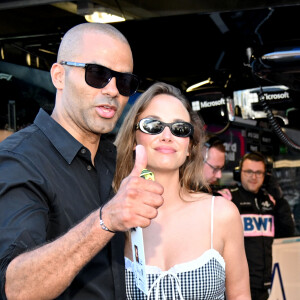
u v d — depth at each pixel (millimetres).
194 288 2025
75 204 1676
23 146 1640
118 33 1837
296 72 3107
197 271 2045
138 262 1566
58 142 1712
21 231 1394
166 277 2041
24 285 1313
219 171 4602
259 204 4574
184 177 2301
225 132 5266
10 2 3146
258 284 4434
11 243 1376
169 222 2168
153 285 2025
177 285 2021
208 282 2043
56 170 1674
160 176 2172
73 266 1306
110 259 1737
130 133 2232
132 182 1287
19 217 1431
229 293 2264
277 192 5180
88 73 1730
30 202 1495
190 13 3242
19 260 1331
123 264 1789
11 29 3574
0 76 4246
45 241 1484
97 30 1793
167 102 2174
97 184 1819
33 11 3369
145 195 1276
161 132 2088
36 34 3586
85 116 1765
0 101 4246
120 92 1793
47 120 1753
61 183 1662
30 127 1767
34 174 1574
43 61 3814
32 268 1299
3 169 1540
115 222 1282
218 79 4586
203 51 3693
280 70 3113
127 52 1820
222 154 4582
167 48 3740
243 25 3424
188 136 2117
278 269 4926
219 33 3512
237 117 5148
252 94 4602
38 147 1672
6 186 1487
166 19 3414
